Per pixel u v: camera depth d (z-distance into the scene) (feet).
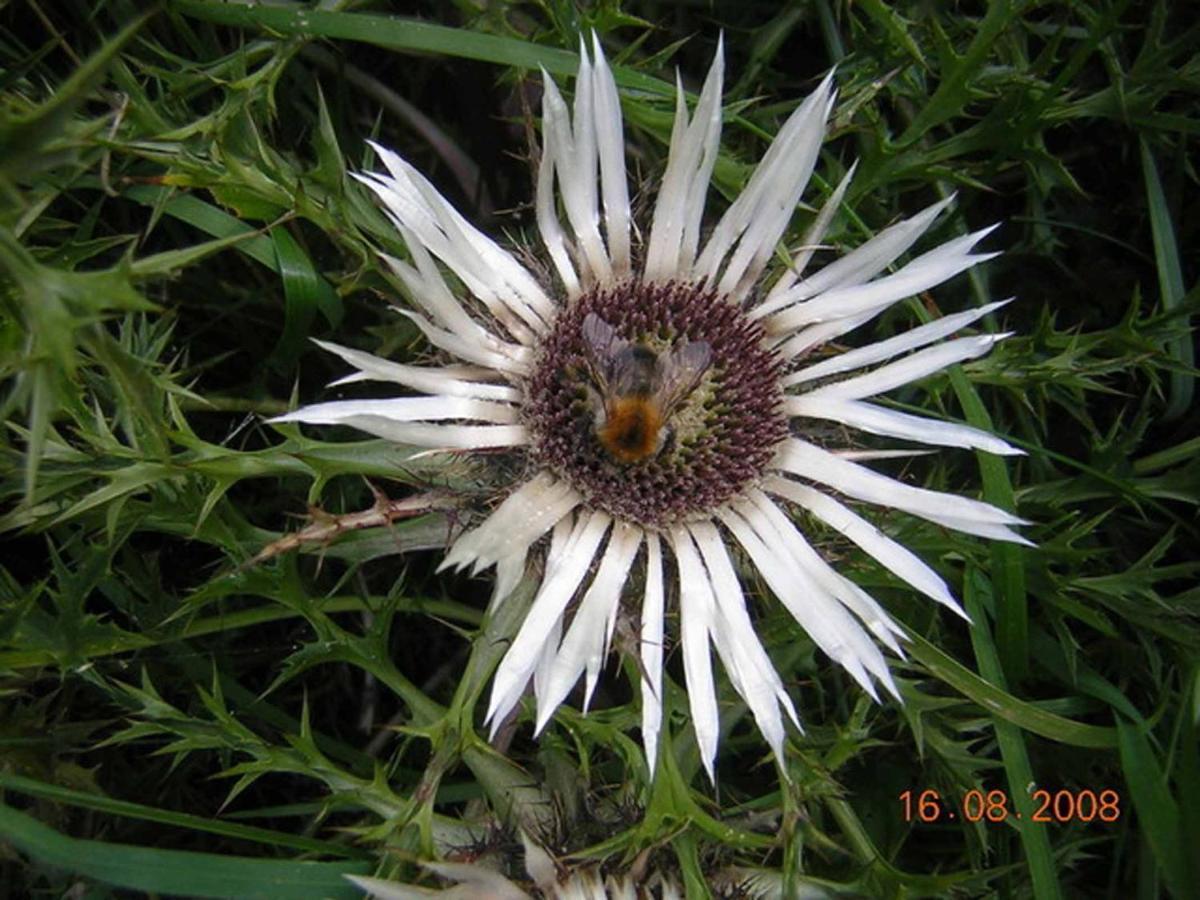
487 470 0.45
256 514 0.60
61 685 0.51
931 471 0.59
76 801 0.44
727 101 0.61
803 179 0.49
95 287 0.31
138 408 0.35
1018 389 0.56
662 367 0.44
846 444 0.50
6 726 0.48
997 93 0.59
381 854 0.44
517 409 0.46
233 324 0.61
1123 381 0.67
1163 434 0.68
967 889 0.51
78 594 0.45
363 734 0.63
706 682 0.44
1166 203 0.65
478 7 0.53
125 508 0.46
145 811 0.44
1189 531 0.65
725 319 0.50
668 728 0.45
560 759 0.47
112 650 0.46
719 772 0.59
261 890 0.43
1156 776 0.50
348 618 0.62
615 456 0.44
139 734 0.46
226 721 0.45
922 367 0.48
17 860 0.48
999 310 0.68
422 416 0.44
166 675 0.55
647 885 0.44
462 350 0.45
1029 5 0.53
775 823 0.51
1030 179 0.64
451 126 0.65
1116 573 0.64
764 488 0.48
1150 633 0.59
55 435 0.44
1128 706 0.56
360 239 0.47
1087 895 0.62
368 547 0.46
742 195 0.49
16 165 0.31
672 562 0.47
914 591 0.55
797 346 0.50
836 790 0.47
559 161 0.48
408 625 0.62
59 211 0.58
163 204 0.48
